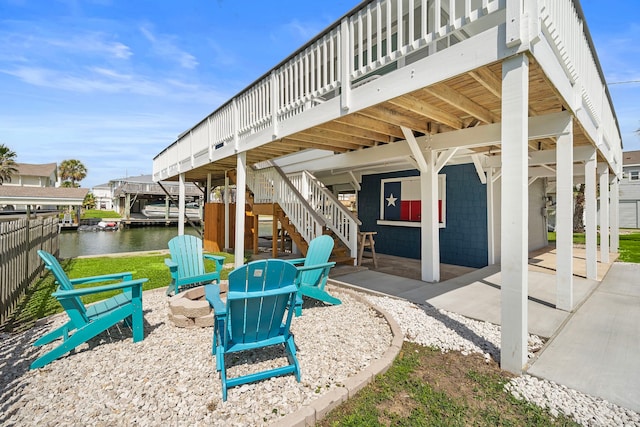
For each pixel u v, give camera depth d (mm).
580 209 17422
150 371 2438
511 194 2355
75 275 5797
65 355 2697
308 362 2553
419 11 5195
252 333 2375
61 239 16703
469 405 2004
